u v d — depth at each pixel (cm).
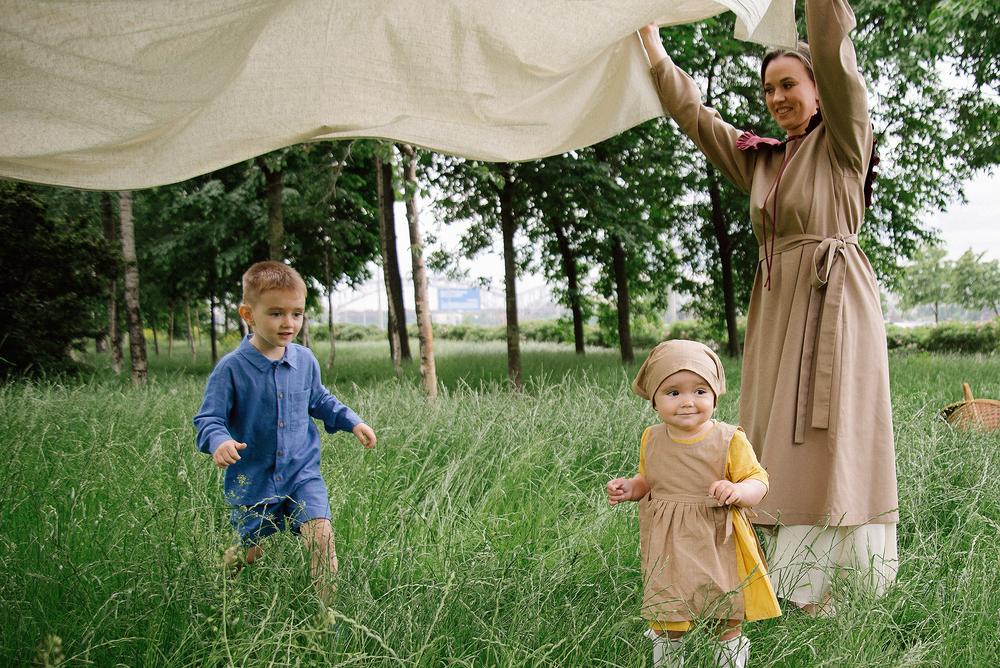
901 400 705
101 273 1291
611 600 274
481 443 512
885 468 312
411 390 804
